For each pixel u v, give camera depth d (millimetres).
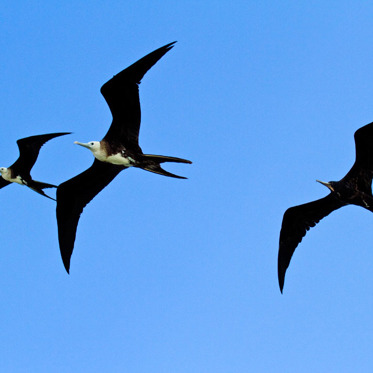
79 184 17406
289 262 17031
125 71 14828
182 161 15469
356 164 15758
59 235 17672
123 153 15828
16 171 20828
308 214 16969
